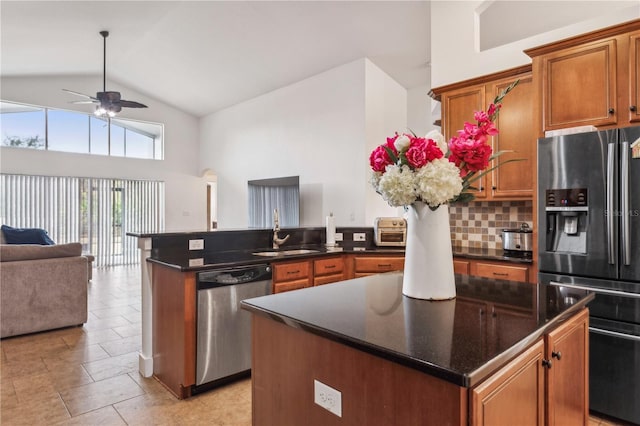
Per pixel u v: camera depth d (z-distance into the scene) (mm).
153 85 7914
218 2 4754
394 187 1332
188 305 2434
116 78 7891
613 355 2242
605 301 2275
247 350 2713
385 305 1374
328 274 3395
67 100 7594
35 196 7195
